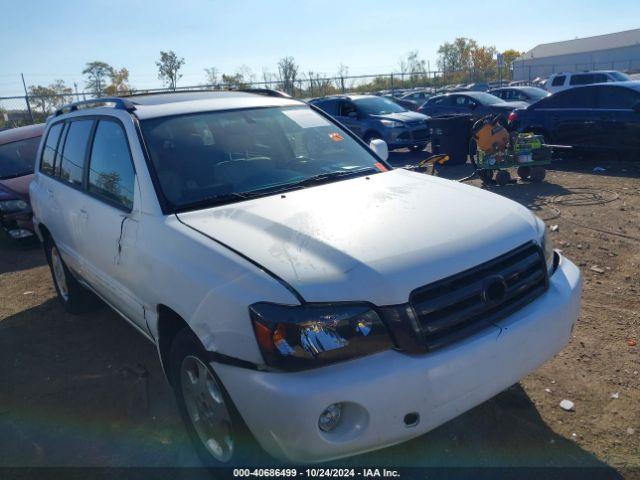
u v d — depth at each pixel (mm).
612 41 72562
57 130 4789
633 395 3275
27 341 4609
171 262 2711
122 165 3422
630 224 6633
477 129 9992
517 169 10422
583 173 10242
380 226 2598
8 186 7711
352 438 2154
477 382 2348
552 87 25359
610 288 4820
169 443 3137
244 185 3287
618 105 10727
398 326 2209
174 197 3072
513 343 2451
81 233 3891
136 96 4152
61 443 3201
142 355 4203
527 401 3275
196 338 2545
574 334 4031
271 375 2156
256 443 2410
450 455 2879
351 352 2160
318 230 2566
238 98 4062
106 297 3842
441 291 2332
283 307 2172
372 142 4285
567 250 5859
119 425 3342
